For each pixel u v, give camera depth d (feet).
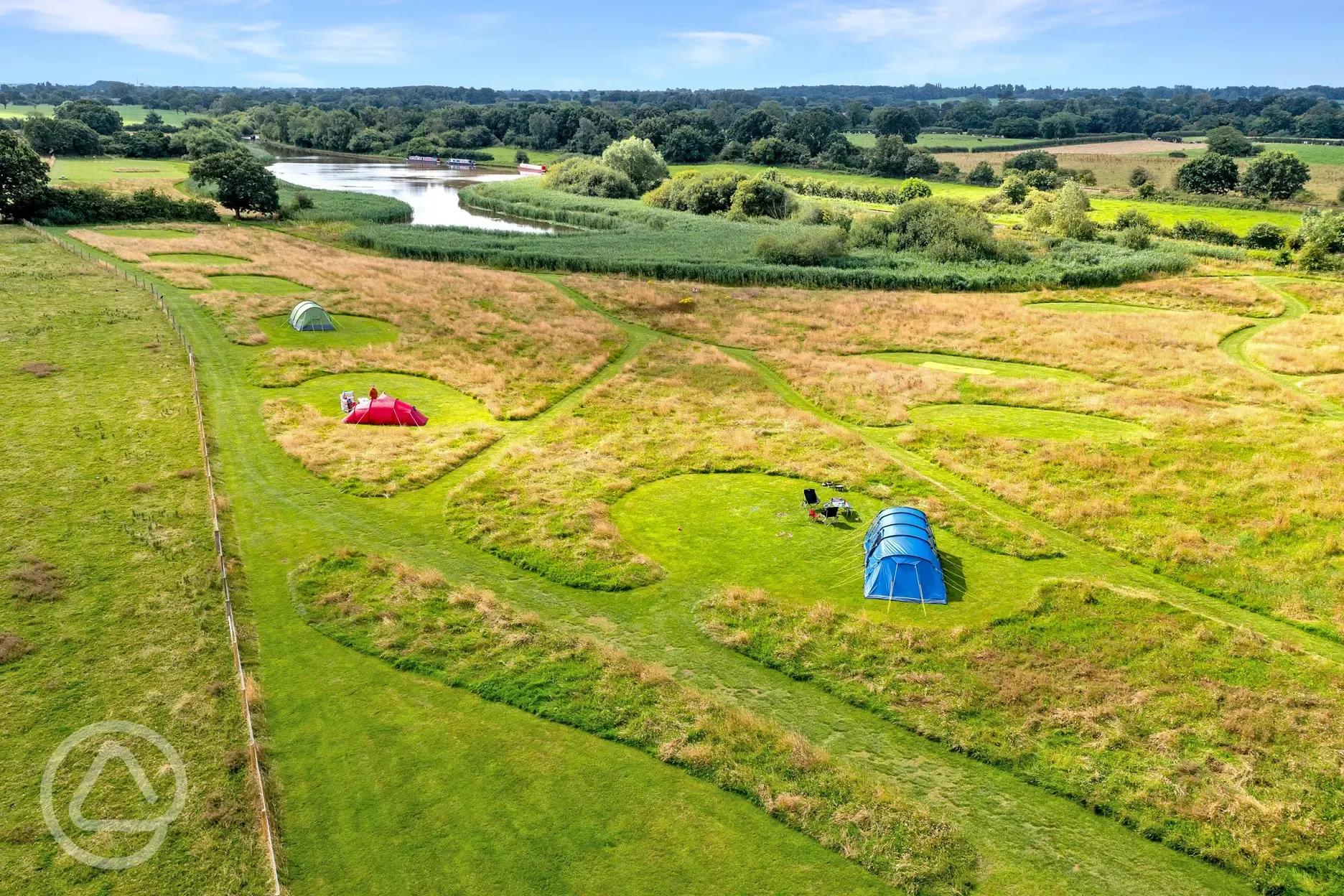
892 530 89.45
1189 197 436.76
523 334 185.88
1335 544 97.50
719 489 112.27
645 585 88.33
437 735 65.77
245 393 138.41
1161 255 285.02
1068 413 147.02
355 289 214.28
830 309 222.89
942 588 86.22
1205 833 58.18
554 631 79.56
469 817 58.23
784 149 620.49
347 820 57.47
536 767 62.90
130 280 207.31
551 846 56.13
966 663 75.97
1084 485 115.24
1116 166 597.93
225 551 90.07
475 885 53.06
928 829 57.98
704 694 71.72
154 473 107.24
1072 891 53.98
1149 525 103.60
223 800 58.23
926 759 65.16
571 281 245.24
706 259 280.31
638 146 499.92
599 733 66.64
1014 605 85.56
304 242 288.51
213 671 71.15
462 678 72.28
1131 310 231.09
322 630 77.87
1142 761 64.49
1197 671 75.20
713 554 95.30
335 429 125.59
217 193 350.23
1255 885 54.75
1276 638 81.15
